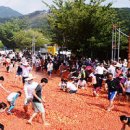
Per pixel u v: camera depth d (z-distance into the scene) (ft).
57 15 140.77
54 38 148.05
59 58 150.61
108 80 61.26
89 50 145.18
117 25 148.15
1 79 60.85
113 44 145.28
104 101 71.26
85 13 135.95
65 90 82.38
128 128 48.39
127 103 69.36
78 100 70.64
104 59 163.73
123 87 70.64
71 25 137.08
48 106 61.36
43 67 139.64
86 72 94.07
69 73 109.91
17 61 140.46
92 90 85.81
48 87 87.35
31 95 50.44
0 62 150.71
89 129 48.75
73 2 144.15
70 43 140.67
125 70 88.53
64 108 60.95
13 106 52.34
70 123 51.24
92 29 138.21
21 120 49.78
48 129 46.80
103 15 138.31
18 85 84.02
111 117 56.80
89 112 59.41
